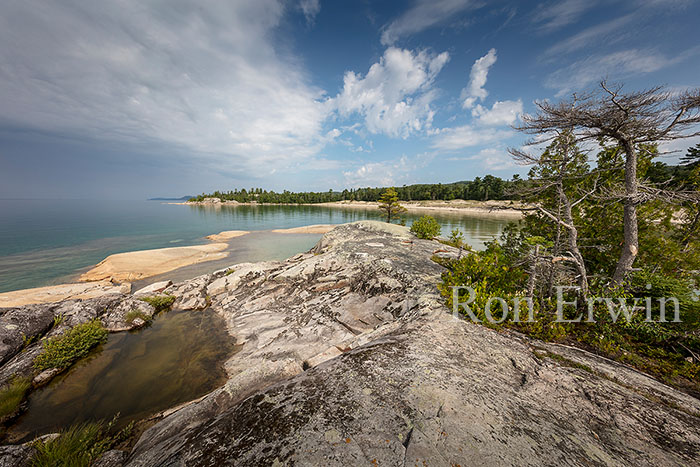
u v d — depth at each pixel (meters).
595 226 9.49
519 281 9.11
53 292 18.19
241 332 11.00
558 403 3.70
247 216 84.75
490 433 2.98
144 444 4.63
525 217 11.38
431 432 2.96
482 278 8.50
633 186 6.88
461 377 4.08
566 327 6.56
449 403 3.44
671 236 9.05
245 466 2.66
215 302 14.39
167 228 55.47
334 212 99.00
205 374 8.58
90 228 55.38
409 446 2.78
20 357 8.84
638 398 3.92
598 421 3.39
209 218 78.19
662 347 5.86
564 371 4.54
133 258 27.62
